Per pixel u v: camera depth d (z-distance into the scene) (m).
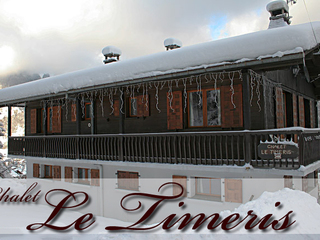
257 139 8.02
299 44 6.25
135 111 11.20
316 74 10.58
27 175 14.38
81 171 12.34
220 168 7.65
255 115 8.37
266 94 8.23
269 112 8.43
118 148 9.71
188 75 7.87
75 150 11.07
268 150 7.05
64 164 12.55
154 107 10.48
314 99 13.58
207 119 9.34
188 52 7.95
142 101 10.76
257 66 7.00
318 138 8.05
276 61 6.52
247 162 7.29
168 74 8.02
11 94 12.84
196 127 9.52
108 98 11.95
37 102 14.76
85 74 10.25
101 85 9.49
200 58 7.60
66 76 10.98
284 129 6.89
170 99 9.91
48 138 12.32
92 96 11.14
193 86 9.54
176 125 9.75
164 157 8.74
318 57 7.96
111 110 11.82
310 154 7.25
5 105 14.37
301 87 11.31
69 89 10.38
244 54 6.91
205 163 7.97
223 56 7.23
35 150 12.97
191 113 9.63
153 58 8.64
